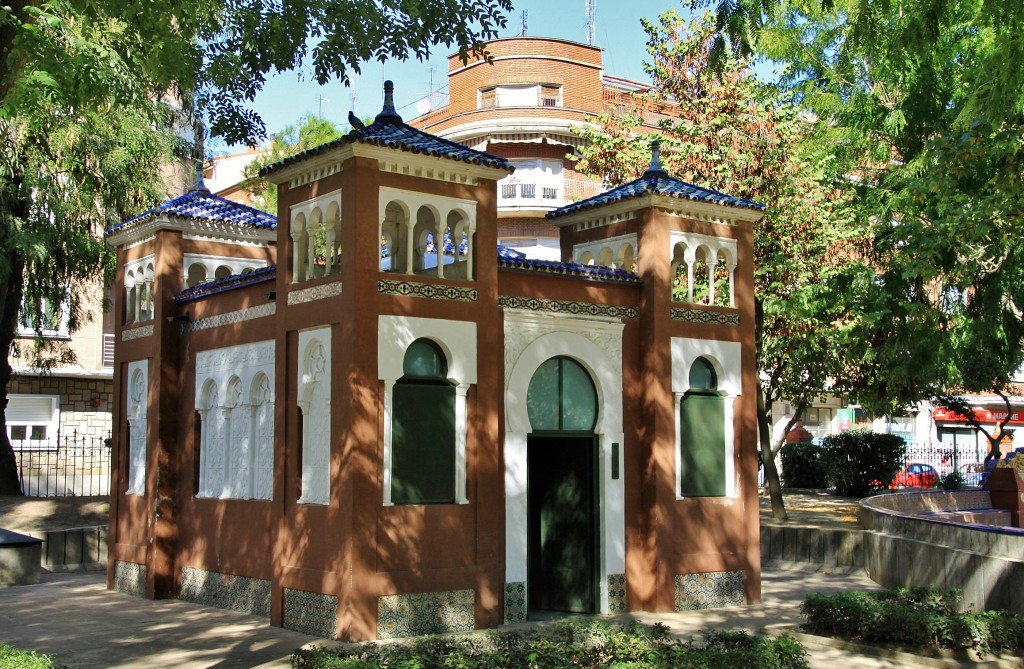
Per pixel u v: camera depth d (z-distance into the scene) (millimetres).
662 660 9570
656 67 23672
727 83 22484
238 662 11617
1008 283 19219
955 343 20938
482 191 14477
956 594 13070
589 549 15367
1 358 23859
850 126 22219
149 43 11742
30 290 24516
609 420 15562
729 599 16000
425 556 13391
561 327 15273
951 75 20578
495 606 13953
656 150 17141
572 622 11523
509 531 14406
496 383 14344
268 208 31812
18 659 8852
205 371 16891
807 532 20031
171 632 13711
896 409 28641
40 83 9719
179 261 17859
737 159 21844
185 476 17188
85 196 22422
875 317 20156
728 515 16297
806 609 13016
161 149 23047
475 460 14055
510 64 38812
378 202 13484
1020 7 10773
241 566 15500
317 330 13875
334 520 13094
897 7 15242
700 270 21016
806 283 22391
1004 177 15328
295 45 13250
